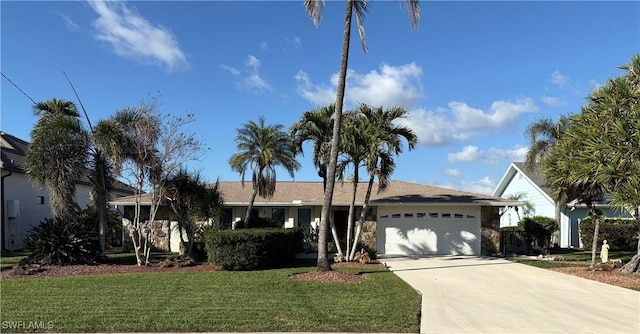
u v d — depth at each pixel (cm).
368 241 2148
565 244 2783
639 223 1464
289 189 2580
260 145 2103
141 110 1641
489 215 2167
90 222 2084
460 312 919
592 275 1432
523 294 1120
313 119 1684
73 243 1596
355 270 1524
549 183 1619
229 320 807
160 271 1491
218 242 1509
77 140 1641
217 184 2003
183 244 1838
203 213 1853
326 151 1670
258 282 1229
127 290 1101
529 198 3186
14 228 2430
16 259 1852
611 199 1354
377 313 870
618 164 1320
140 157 1638
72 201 1712
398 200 2148
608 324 829
